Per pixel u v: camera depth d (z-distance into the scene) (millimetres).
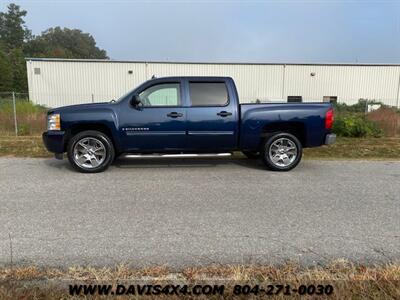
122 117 6555
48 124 6602
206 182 6027
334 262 3158
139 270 2977
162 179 6195
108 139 6629
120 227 3986
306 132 6879
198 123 6664
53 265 3068
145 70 31969
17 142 10641
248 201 4996
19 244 3508
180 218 4293
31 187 5590
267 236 3771
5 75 53062
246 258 3240
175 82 6738
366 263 3156
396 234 3869
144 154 6848
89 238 3672
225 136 6770
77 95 31766
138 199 5027
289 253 3357
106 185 5758
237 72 32594
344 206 4820
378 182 6152
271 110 6785
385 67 33750
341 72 33562
